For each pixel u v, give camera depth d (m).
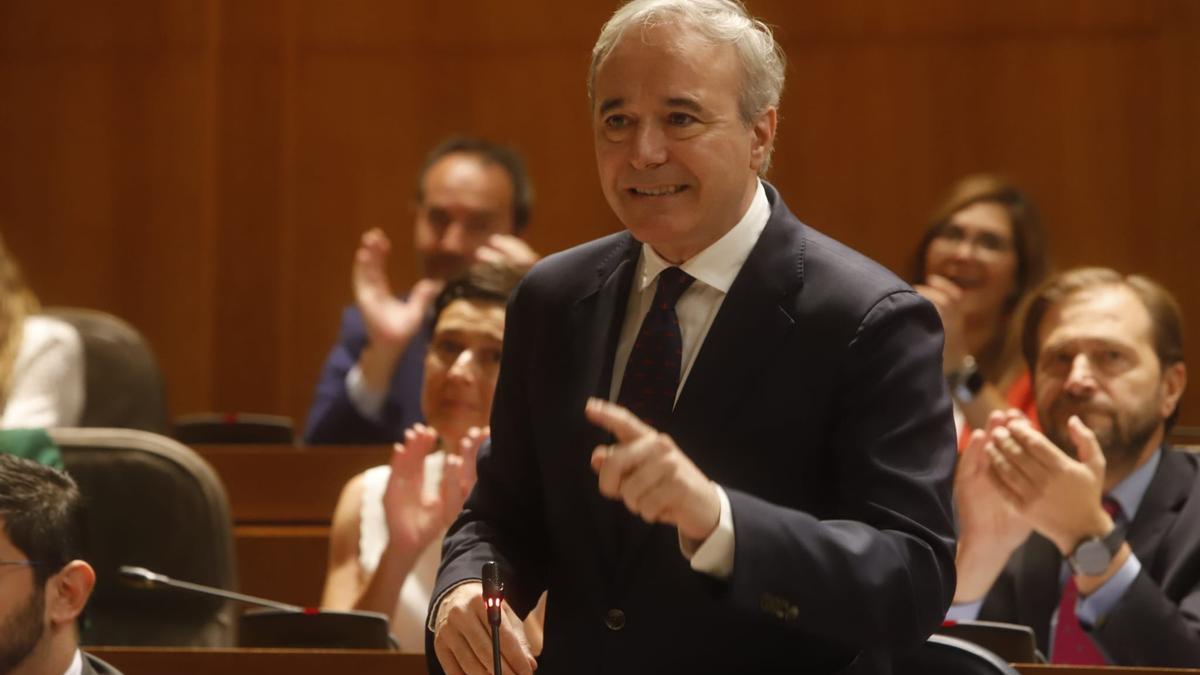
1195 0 13.25
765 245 4.06
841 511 3.86
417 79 14.34
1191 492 6.43
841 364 3.90
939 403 3.91
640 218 3.94
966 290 8.86
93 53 14.80
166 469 7.44
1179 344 6.70
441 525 6.58
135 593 7.37
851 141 13.73
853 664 3.86
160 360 14.56
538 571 4.31
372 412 10.07
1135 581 5.84
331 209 14.41
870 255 13.70
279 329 14.42
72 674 5.25
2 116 14.85
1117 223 13.33
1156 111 13.33
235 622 7.45
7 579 5.10
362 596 6.62
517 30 14.25
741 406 3.94
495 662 3.79
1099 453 5.90
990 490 6.26
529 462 4.32
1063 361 6.60
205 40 14.63
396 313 10.09
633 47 3.90
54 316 9.86
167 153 14.66
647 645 3.92
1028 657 5.30
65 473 5.42
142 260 14.64
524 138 14.20
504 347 4.39
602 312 4.20
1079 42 13.45
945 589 3.76
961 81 13.59
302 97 14.48
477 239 10.13
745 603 3.50
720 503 3.52
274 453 8.84
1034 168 13.48
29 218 14.78
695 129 3.87
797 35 13.81
